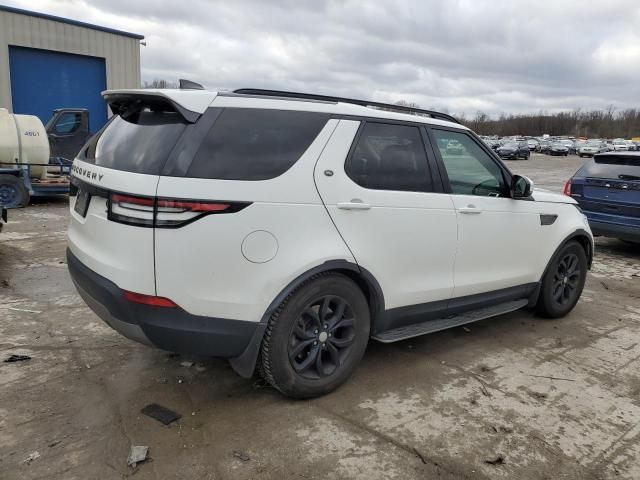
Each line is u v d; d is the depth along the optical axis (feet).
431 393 11.51
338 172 10.61
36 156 34.63
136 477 8.39
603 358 13.92
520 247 14.73
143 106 10.52
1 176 33.24
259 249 9.59
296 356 10.56
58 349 12.87
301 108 10.46
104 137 10.96
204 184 9.10
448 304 13.15
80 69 62.49
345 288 10.89
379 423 10.21
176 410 10.35
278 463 8.86
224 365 12.32
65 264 20.89
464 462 9.12
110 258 9.41
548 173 96.78
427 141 12.45
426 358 13.37
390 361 13.07
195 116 9.41
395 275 11.69
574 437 10.07
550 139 260.62
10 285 17.89
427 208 12.06
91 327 14.30
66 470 8.48
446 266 12.76
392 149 11.71
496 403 11.21
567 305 16.90
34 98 59.41
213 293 9.37
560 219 16.01
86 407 10.32
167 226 8.92
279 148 9.99
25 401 10.45
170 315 9.27
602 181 26.03
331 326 10.93
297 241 10.00
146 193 8.90
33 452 8.88
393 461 9.06
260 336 9.93
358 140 11.05
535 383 12.25
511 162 142.61
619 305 18.81
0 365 11.91
